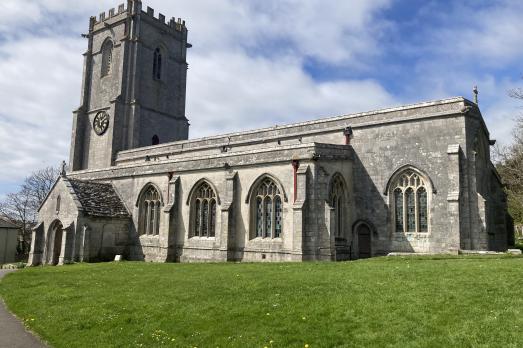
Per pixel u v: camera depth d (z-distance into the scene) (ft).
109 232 125.70
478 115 103.24
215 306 49.88
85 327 46.68
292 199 98.07
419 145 102.53
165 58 199.93
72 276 81.25
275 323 42.88
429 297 46.98
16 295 65.62
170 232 118.52
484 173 113.09
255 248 102.68
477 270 59.67
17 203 246.06
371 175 108.68
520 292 46.91
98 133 187.01
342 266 73.97
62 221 122.93
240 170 108.88
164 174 125.29
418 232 100.58
